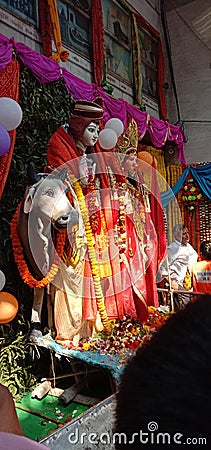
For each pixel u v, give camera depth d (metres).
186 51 8.00
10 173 3.76
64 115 4.29
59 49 4.50
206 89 7.80
